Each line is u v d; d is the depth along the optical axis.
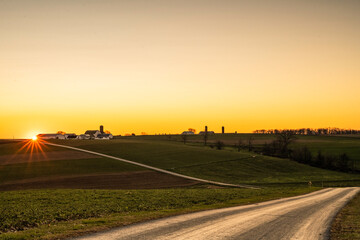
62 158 80.94
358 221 20.14
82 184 56.81
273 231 16.50
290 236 15.44
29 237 14.81
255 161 101.56
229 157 102.19
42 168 68.88
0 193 36.38
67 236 14.76
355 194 45.81
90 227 16.98
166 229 16.39
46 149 94.38
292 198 37.25
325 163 114.81
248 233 15.84
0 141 113.06
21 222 20.41
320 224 18.84
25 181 57.47
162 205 28.91
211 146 146.12
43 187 53.09
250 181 75.62
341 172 103.56
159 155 94.75
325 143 164.25
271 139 193.88
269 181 77.94
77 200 30.61
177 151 104.50
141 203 29.58
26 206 26.62
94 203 28.81
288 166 101.75
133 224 17.83
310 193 46.75
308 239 14.89
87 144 109.31
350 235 15.79
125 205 28.14
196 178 69.94
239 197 37.94
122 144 113.12
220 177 75.88
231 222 18.83
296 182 79.62
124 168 73.88
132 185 58.47
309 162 118.38
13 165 70.88
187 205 29.41
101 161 79.56
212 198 35.03
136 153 95.25
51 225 19.33
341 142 172.12
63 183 56.94
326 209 26.41
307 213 23.52
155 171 73.19
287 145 140.88
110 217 21.31
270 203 30.86
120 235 14.88
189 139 199.12
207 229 16.55
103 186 55.97
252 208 26.25
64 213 23.58
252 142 170.75
